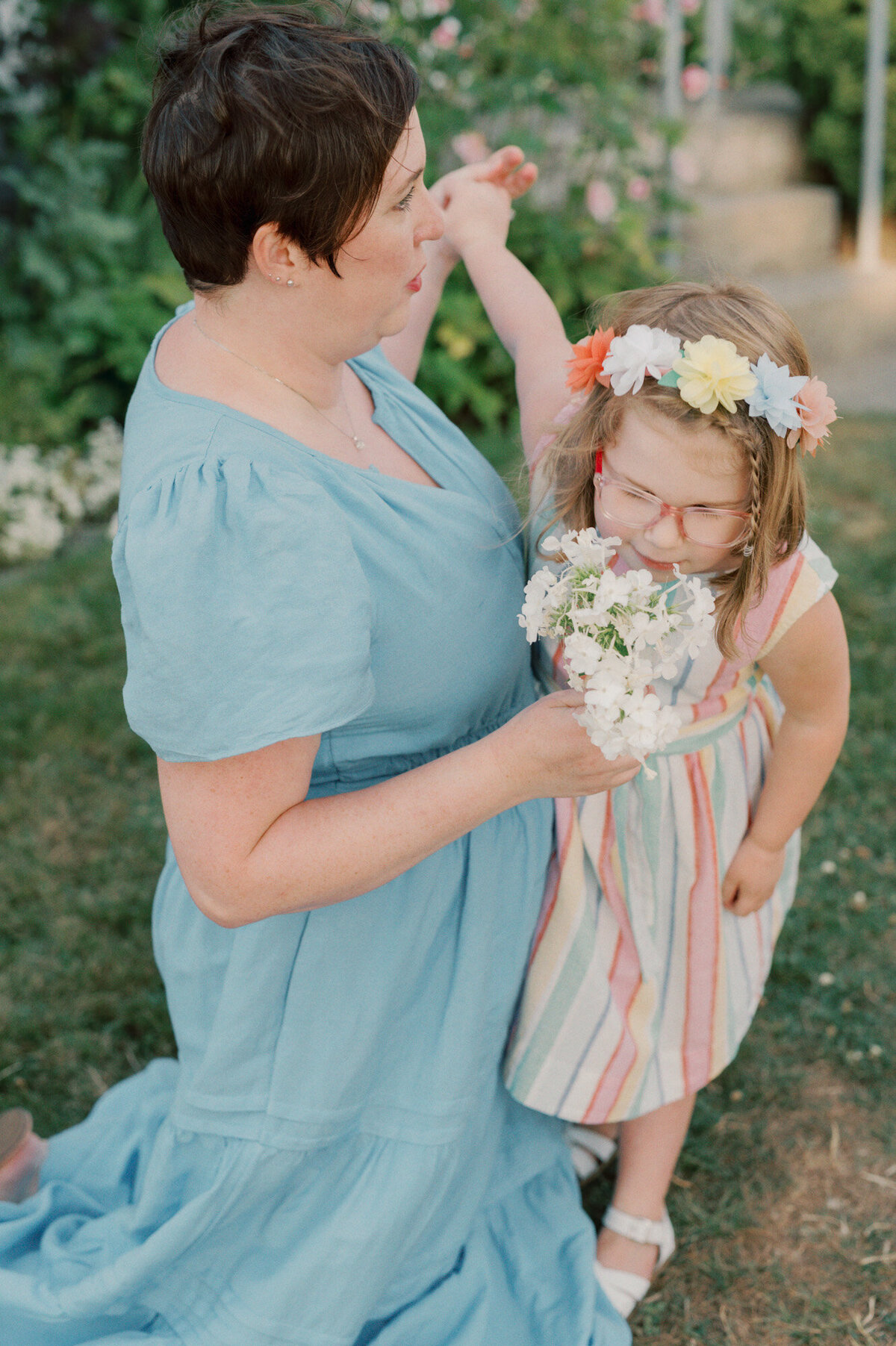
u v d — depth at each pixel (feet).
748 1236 6.27
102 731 10.38
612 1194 6.51
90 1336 5.22
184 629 3.57
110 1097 6.54
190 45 3.61
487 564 4.61
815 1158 6.68
